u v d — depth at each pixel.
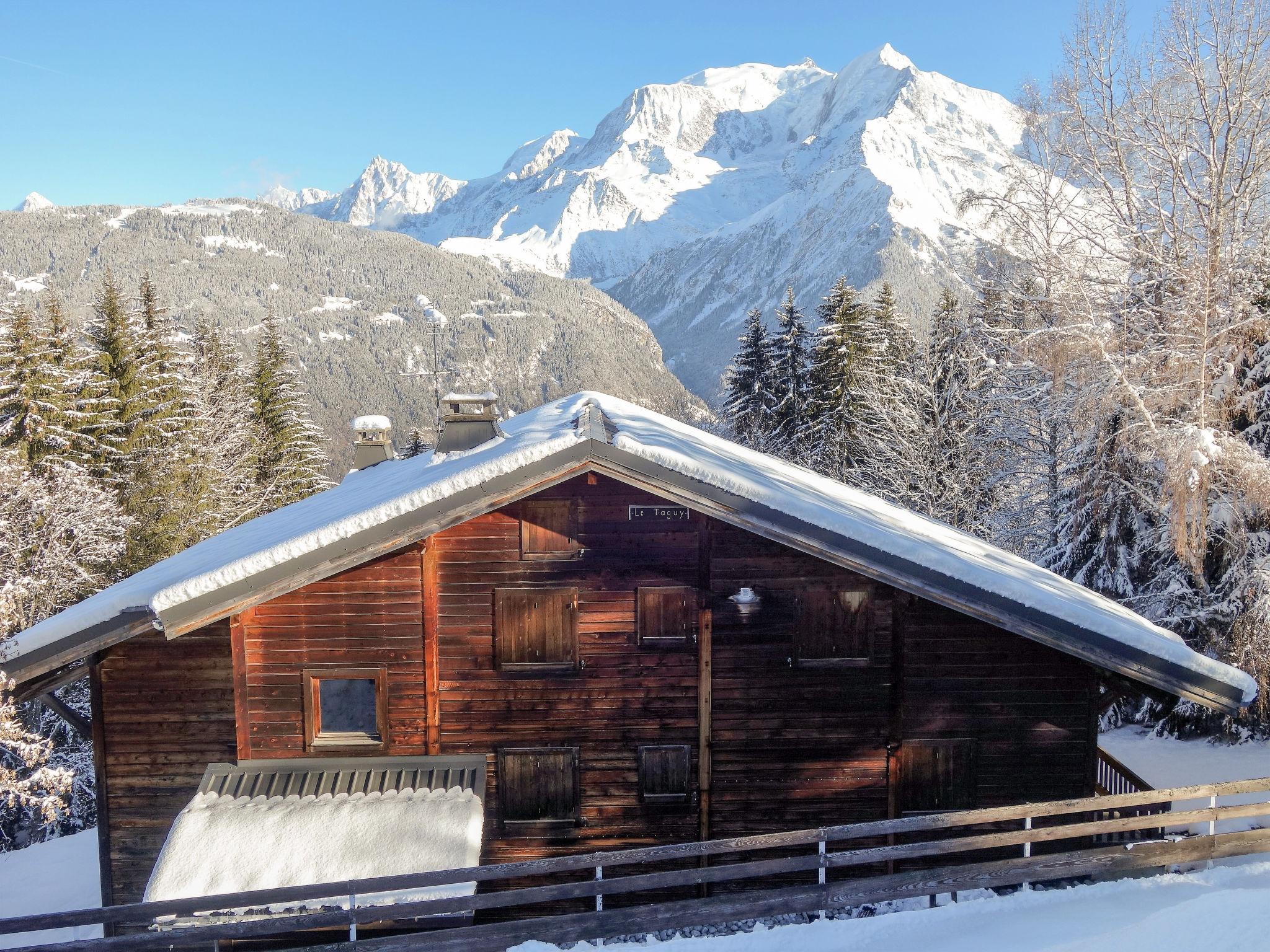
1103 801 10.27
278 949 11.60
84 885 16.88
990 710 12.86
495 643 12.53
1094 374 22.14
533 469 11.41
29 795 20.98
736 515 11.59
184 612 11.32
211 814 11.66
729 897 9.84
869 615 12.74
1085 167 25.20
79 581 29.55
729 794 12.84
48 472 33.00
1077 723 12.90
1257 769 19.20
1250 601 18.95
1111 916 9.25
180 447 38.97
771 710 12.78
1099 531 23.61
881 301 46.38
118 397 38.34
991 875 10.11
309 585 12.44
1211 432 18.34
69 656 11.95
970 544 16.36
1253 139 21.70
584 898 12.77
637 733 12.74
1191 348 20.52
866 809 12.93
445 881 9.60
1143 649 11.52
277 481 47.72
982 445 31.92
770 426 44.31
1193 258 22.14
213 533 38.75
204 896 9.68
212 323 51.72
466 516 11.62
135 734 12.94
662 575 12.59
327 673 12.48
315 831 11.33
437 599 12.48
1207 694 11.65
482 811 11.79
